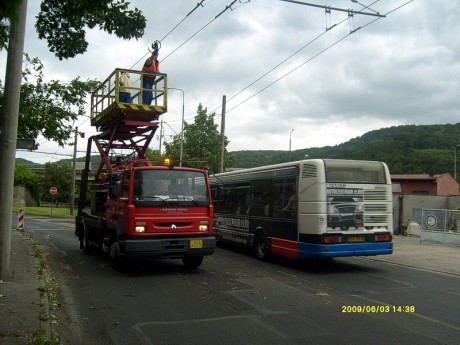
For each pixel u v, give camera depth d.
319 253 11.04
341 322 6.62
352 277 10.80
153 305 7.57
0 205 8.79
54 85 14.20
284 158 55.06
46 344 5.18
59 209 59.09
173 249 10.28
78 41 9.95
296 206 11.83
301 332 6.09
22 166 71.75
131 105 12.16
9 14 4.32
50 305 7.27
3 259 8.84
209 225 10.84
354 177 11.59
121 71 12.38
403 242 21.27
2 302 7.07
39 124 13.95
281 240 12.41
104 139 14.41
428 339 5.87
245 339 5.76
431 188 43.72
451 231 20.16
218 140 34.72
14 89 8.77
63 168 71.50
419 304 7.91
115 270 10.98
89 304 7.63
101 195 12.93
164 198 10.41
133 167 10.58
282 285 9.50
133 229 10.05
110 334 5.98
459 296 8.71
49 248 16.00
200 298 8.11
